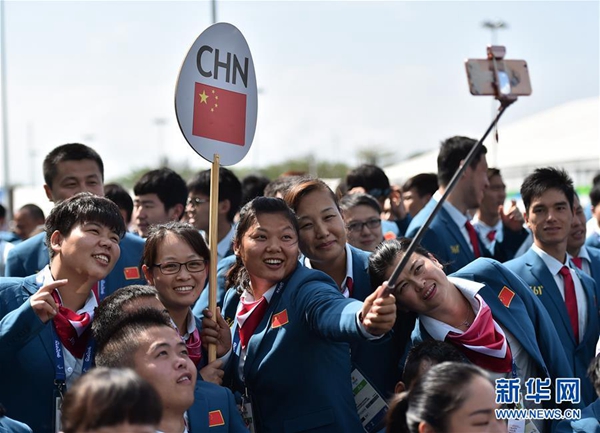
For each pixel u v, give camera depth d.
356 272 4.48
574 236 6.07
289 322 3.89
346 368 4.04
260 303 4.02
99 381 2.56
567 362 4.50
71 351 3.87
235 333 4.23
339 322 3.42
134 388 2.54
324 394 3.88
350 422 3.96
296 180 4.56
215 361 4.04
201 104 4.21
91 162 5.45
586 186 15.43
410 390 3.15
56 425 3.74
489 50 3.24
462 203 6.00
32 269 5.25
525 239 6.60
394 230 7.61
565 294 5.29
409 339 4.38
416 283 4.07
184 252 4.10
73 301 3.96
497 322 4.29
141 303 3.72
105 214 3.96
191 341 4.12
